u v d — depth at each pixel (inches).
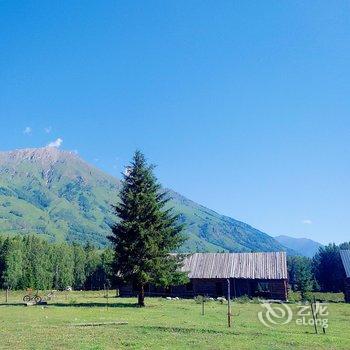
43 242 6540.4
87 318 1187.3
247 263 2581.2
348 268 2440.9
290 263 5856.3
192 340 812.6
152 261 1664.6
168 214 1798.7
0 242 5521.7
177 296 2507.4
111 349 708.7
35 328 971.3
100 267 5625.0
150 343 772.6
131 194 1729.8
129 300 2118.6
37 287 5113.2
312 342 813.2
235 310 1550.2
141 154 1807.3
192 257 2719.0
